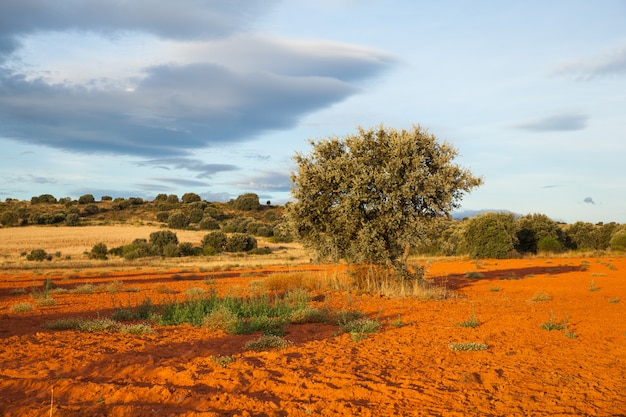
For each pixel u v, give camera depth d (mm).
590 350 9398
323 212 20312
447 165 19797
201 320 12836
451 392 6688
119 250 64500
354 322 11836
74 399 6203
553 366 8195
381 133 20109
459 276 28578
